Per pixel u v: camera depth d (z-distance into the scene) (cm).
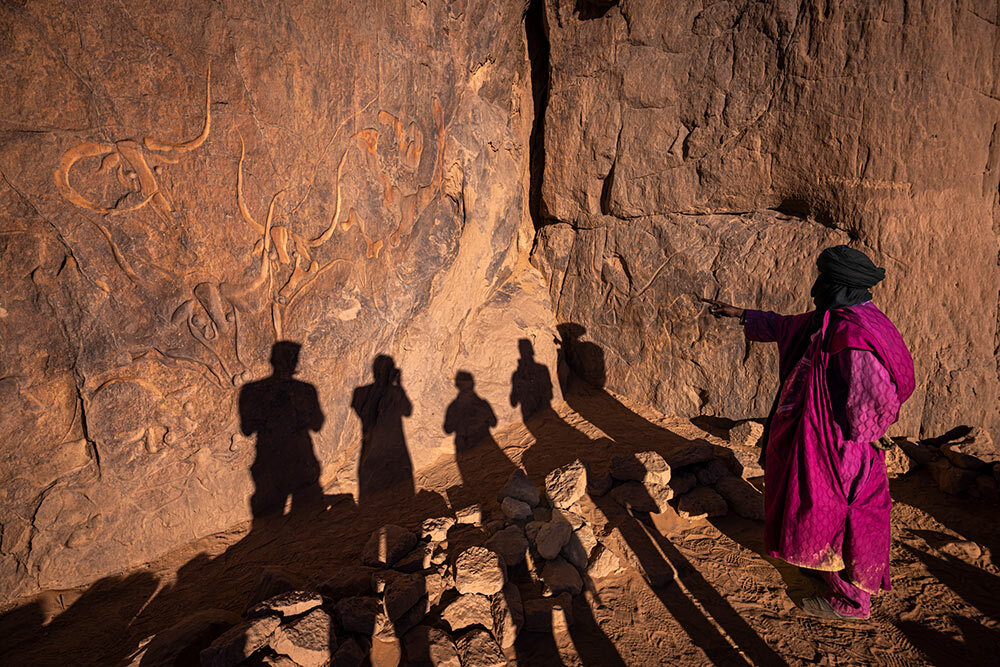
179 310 287
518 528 295
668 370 483
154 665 202
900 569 274
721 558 286
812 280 410
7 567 254
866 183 377
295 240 337
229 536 320
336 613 233
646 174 473
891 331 216
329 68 338
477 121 488
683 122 448
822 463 224
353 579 255
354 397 392
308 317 351
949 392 376
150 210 269
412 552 282
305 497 360
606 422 467
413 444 414
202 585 281
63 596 266
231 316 309
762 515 314
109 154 252
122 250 262
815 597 243
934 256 370
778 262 424
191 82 275
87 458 269
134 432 281
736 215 447
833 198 393
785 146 405
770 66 401
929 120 355
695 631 238
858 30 362
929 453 367
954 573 269
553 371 508
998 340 366
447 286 458
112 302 263
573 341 547
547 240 562
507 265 547
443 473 400
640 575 274
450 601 254
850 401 214
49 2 228
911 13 346
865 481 223
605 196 507
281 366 339
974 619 238
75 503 269
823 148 388
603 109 489
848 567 223
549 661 224
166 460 296
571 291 546
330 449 377
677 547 296
